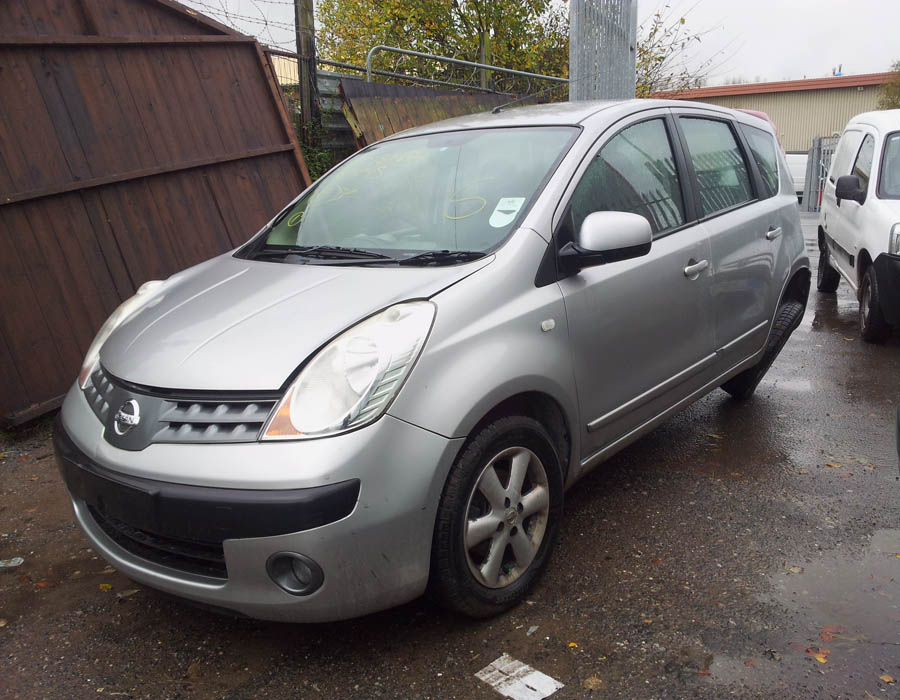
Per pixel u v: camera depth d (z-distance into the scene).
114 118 5.30
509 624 2.62
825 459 3.91
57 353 4.69
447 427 2.31
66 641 2.66
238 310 2.62
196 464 2.19
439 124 3.76
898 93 31.72
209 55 6.04
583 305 2.87
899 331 6.48
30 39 4.83
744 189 4.25
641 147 3.49
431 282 2.56
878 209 6.07
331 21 13.69
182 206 5.62
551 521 2.81
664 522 3.29
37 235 4.72
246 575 2.19
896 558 2.96
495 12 12.93
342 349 2.29
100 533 2.59
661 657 2.42
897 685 2.26
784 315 4.64
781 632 2.52
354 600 2.23
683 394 3.63
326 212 3.43
